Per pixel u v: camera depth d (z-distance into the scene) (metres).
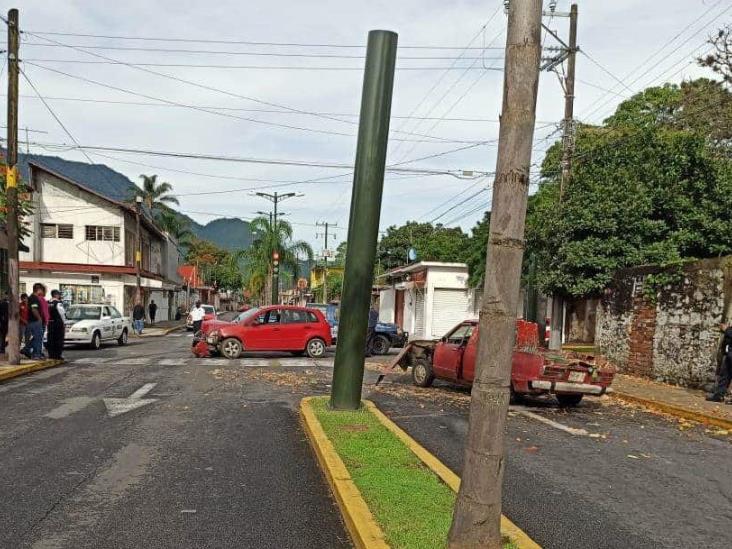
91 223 39.31
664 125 23.39
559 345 21.83
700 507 6.20
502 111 4.18
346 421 9.08
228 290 111.25
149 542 4.96
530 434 9.55
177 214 62.31
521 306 29.97
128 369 16.20
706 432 10.16
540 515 5.85
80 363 17.56
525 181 4.12
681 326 14.91
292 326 20.12
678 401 12.49
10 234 15.39
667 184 19.25
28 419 9.60
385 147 9.93
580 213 19.19
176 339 31.30
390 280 46.78
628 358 17.19
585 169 21.02
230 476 6.76
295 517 5.56
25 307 17.09
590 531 5.47
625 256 18.47
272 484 6.50
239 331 19.64
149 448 7.90
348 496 5.75
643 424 10.77
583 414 11.59
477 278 32.84
